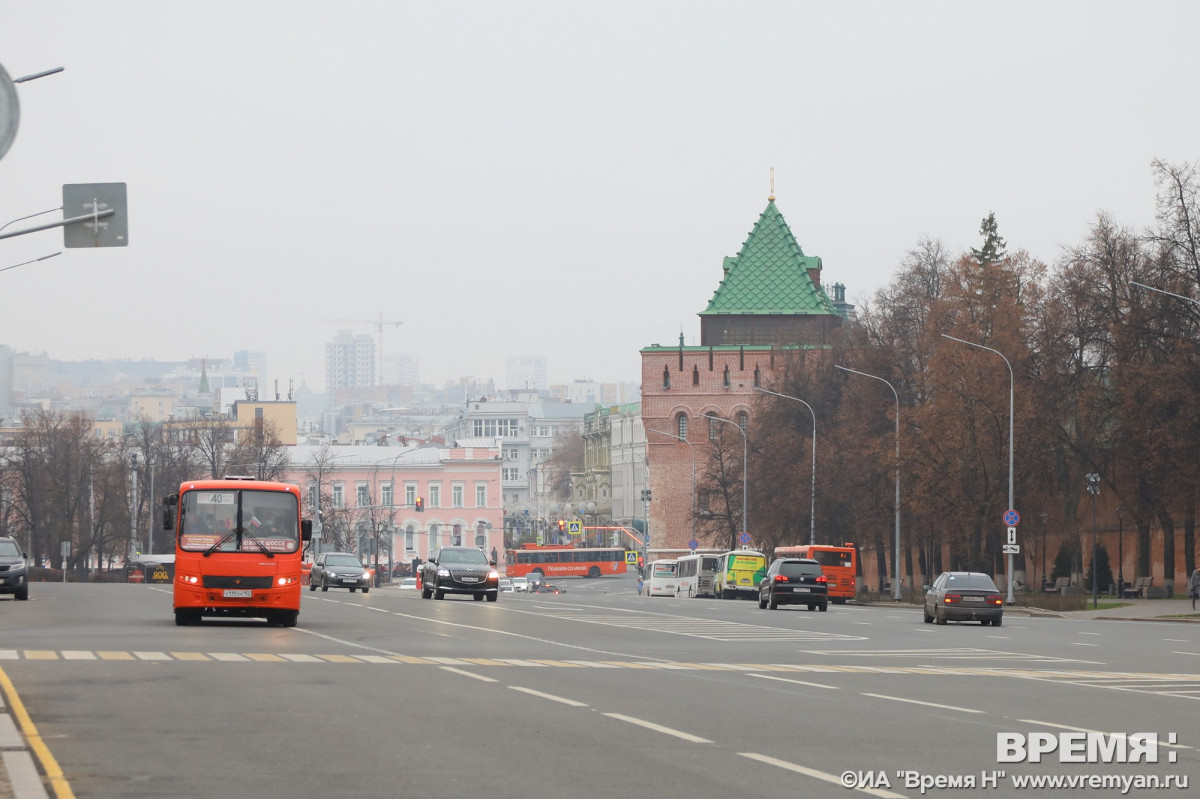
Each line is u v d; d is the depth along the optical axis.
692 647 45.16
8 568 76.56
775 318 182.50
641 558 181.25
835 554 116.94
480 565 85.62
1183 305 98.19
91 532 174.25
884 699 28.77
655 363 179.38
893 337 123.00
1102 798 17.70
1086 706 27.91
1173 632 60.81
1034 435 105.44
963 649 46.50
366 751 20.33
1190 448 96.06
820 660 40.16
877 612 88.50
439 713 24.95
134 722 23.11
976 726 24.33
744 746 21.41
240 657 36.53
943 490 106.50
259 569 50.38
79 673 31.27
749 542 142.38
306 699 26.80
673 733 22.77
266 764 19.06
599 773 18.67
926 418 107.19
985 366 105.75
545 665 36.06
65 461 172.00
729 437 155.50
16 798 16.36
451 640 45.94
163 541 186.50
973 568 107.44
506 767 19.08
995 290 108.75
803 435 139.12
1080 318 104.19
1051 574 125.12
